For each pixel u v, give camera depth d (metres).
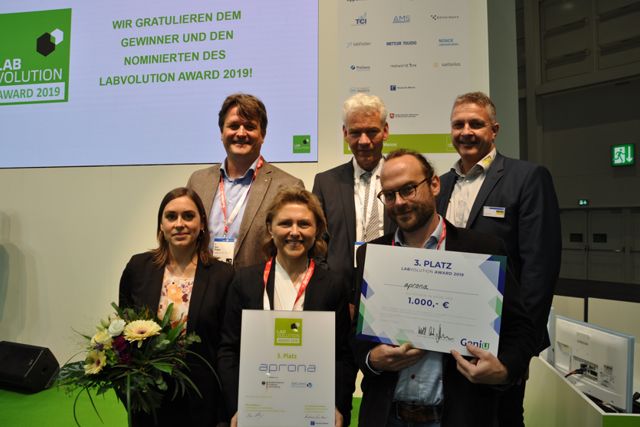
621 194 4.48
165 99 3.23
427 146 2.88
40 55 3.46
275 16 3.08
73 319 3.45
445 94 2.87
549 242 1.71
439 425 1.20
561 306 2.97
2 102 3.53
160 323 1.57
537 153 5.05
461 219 1.92
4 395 2.99
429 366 1.21
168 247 1.79
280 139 3.06
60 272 3.47
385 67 2.92
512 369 1.14
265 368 1.33
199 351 1.64
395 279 1.22
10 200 3.55
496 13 3.29
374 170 2.08
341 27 2.97
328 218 2.03
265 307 1.48
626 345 1.75
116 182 3.35
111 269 3.37
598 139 4.62
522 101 5.14
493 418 1.21
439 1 2.88
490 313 1.16
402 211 1.23
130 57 3.29
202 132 3.18
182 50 3.21
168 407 1.61
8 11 3.52
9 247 3.55
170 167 3.25
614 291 3.22
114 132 3.31
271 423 1.31
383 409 1.22
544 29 4.91
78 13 3.39
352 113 1.99
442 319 1.18
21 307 3.54
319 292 1.50
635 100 4.35
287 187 1.68
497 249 1.25
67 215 3.45
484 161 1.90
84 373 1.47
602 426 1.46
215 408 1.64
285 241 1.51
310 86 3.03
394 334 1.19
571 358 2.10
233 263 2.01
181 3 3.21
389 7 2.92
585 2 4.57
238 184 2.19
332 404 1.31
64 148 3.40
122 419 2.62
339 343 1.50
